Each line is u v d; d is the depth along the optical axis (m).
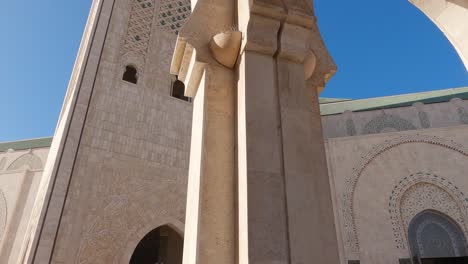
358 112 16.34
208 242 1.54
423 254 12.27
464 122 14.89
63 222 7.78
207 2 2.13
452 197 12.85
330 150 14.20
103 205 8.59
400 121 15.71
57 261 7.38
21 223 14.41
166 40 12.08
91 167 8.75
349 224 12.66
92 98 9.48
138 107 10.34
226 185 1.69
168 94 11.28
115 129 9.59
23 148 19.14
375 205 12.99
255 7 1.88
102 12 10.83
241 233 1.48
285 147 1.66
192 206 1.78
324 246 1.51
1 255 13.60
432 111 15.53
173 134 10.79
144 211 9.27
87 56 9.93
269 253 1.39
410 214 12.98
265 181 1.54
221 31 2.06
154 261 14.39
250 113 1.68
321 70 2.21
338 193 13.29
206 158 1.72
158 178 9.90
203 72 2.01
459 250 12.11
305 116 1.80
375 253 12.11
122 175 9.23
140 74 10.90
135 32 11.38
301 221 1.51
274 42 1.89
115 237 8.50
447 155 13.41
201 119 1.88
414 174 13.37
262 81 1.79
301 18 1.95
